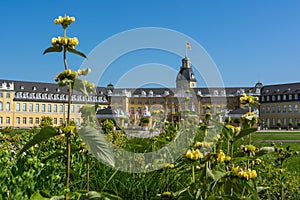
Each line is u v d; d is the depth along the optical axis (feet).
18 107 229.86
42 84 241.14
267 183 13.82
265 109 269.64
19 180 9.70
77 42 7.30
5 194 8.80
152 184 12.98
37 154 13.05
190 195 8.45
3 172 9.80
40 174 10.85
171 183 12.78
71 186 12.37
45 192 7.70
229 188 8.68
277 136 87.30
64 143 16.53
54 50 7.30
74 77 7.30
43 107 236.43
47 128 7.05
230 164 9.04
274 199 13.15
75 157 14.19
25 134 23.86
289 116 258.16
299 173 19.62
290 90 260.01
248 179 8.39
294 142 60.95
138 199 12.54
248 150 10.00
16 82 233.76
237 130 9.68
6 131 36.63
